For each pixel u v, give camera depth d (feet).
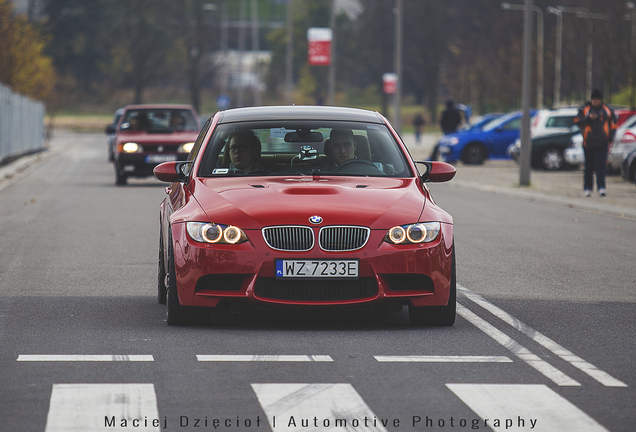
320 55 530.27
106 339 75.25
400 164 88.63
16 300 92.94
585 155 221.46
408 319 84.89
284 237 76.64
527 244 140.77
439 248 78.28
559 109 337.93
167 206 88.84
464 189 256.11
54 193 224.74
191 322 80.69
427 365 67.36
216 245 76.74
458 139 362.94
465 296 97.19
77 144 563.07
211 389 60.49
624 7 604.90
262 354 70.38
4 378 62.95
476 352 71.72
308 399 58.29
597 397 59.47
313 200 79.15
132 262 119.65
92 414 55.01
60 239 141.59
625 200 212.84
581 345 74.64
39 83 592.60
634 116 282.77
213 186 83.66
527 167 257.75
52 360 68.08
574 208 200.95
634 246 140.05
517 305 92.27
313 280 76.54
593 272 114.73
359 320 84.33
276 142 89.20
